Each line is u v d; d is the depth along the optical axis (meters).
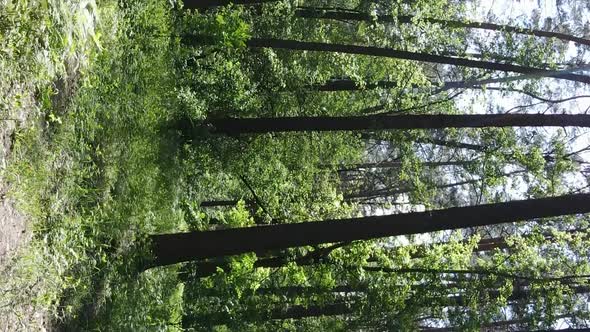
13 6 5.10
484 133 16.66
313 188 19.77
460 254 16.03
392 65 18.00
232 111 16.70
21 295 6.64
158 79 11.64
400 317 15.68
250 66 17.62
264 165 18.00
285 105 18.22
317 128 15.00
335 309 17.58
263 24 17.81
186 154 14.95
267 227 10.62
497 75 17.03
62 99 7.82
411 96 18.08
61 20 5.17
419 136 18.09
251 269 15.77
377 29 17.36
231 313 17.28
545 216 10.41
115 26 8.88
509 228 20.19
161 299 11.95
